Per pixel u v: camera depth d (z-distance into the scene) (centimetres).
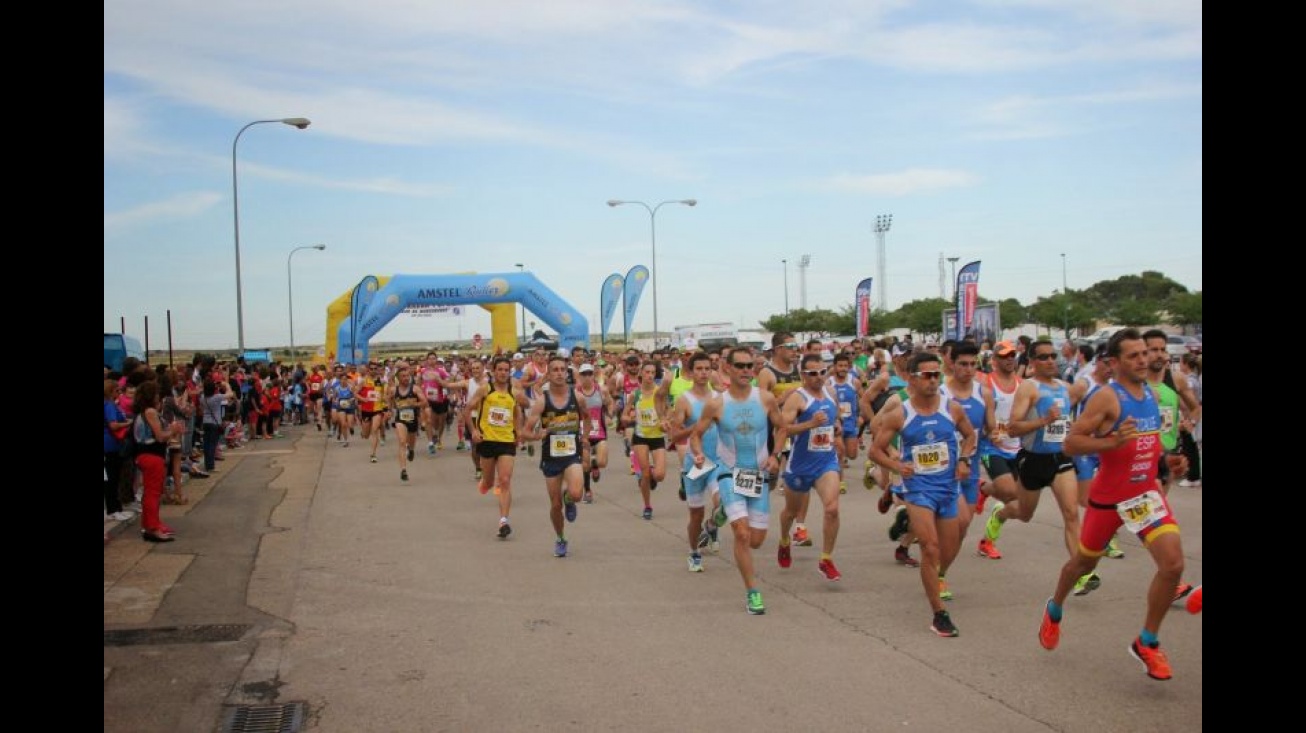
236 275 3055
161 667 587
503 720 495
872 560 882
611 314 3625
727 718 492
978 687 532
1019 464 818
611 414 1736
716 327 3750
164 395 1250
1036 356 785
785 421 779
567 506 926
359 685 553
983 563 852
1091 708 498
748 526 709
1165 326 5575
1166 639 615
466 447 2170
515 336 3631
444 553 941
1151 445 541
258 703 525
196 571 860
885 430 662
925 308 6259
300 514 1198
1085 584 723
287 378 3469
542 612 712
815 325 6862
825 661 584
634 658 596
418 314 3547
